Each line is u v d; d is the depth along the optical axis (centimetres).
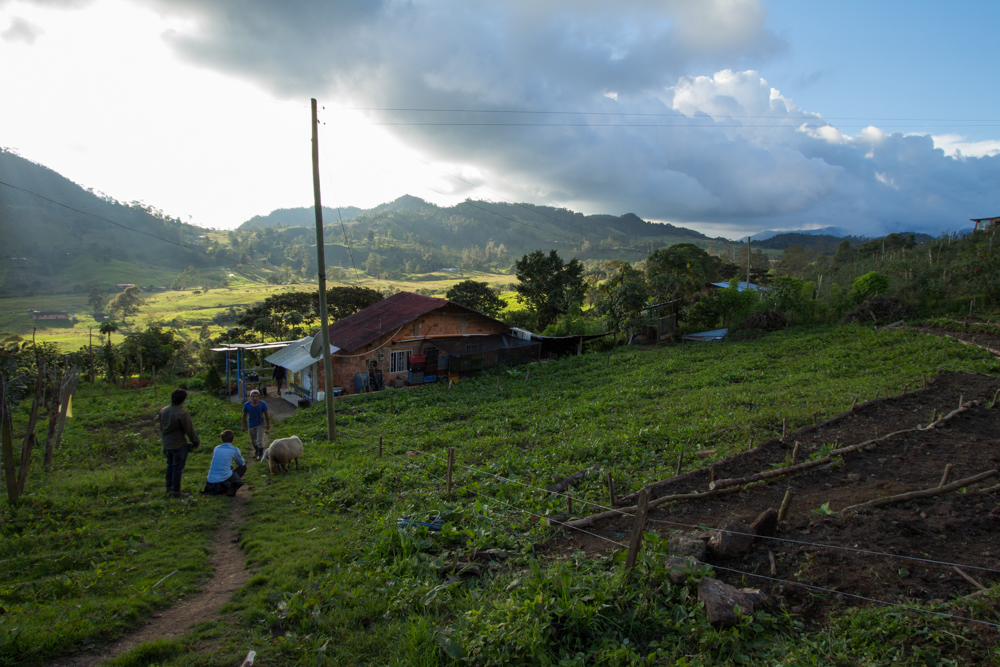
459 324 3050
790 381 1827
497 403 1992
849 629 463
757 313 3325
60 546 727
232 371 3108
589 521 744
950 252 3816
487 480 1008
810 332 2952
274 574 655
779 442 1062
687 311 3694
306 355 2523
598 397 1909
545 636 475
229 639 508
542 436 1409
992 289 2938
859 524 657
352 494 984
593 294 7312
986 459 911
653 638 477
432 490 984
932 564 558
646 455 1113
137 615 548
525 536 719
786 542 621
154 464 1225
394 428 1659
